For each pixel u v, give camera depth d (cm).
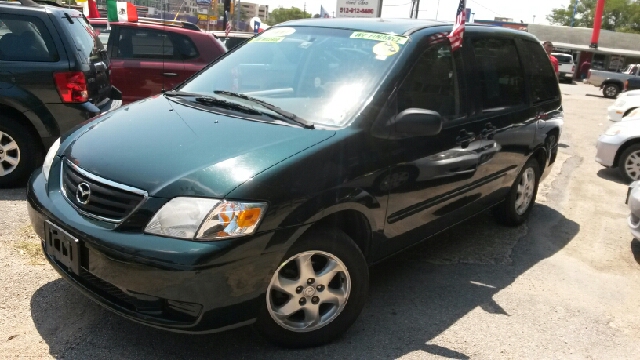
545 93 541
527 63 508
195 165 278
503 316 371
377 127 326
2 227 435
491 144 431
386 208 334
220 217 261
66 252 287
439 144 368
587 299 409
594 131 1280
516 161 486
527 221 572
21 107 514
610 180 793
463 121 398
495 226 547
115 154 297
